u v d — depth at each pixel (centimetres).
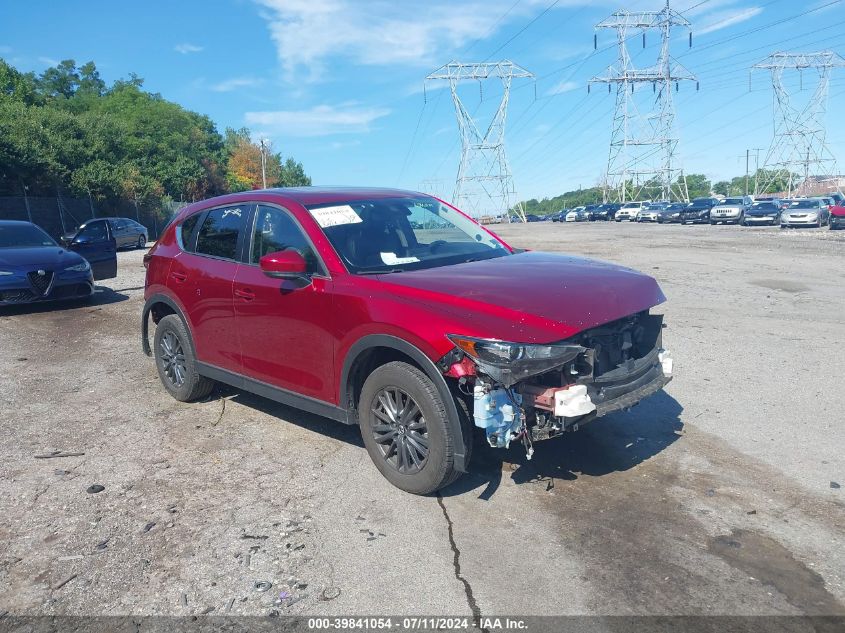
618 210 5984
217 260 532
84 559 343
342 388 425
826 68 6756
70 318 1005
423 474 385
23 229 1137
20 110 3659
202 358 552
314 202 482
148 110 6256
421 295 384
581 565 325
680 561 326
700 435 486
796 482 408
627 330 414
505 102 6538
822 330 822
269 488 418
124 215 3847
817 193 6781
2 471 452
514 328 349
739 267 1512
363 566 330
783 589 302
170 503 402
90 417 558
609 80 6881
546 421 368
